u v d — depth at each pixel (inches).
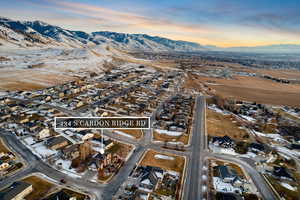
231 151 3090.6
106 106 4825.3
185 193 2160.4
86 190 2101.4
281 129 4099.4
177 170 2546.8
